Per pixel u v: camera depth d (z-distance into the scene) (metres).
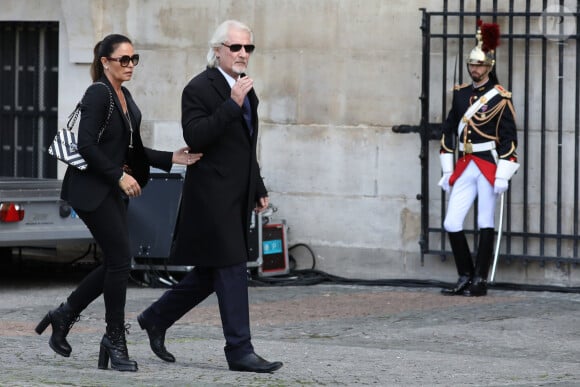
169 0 50.12
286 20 48.16
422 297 43.50
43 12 52.38
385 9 46.69
